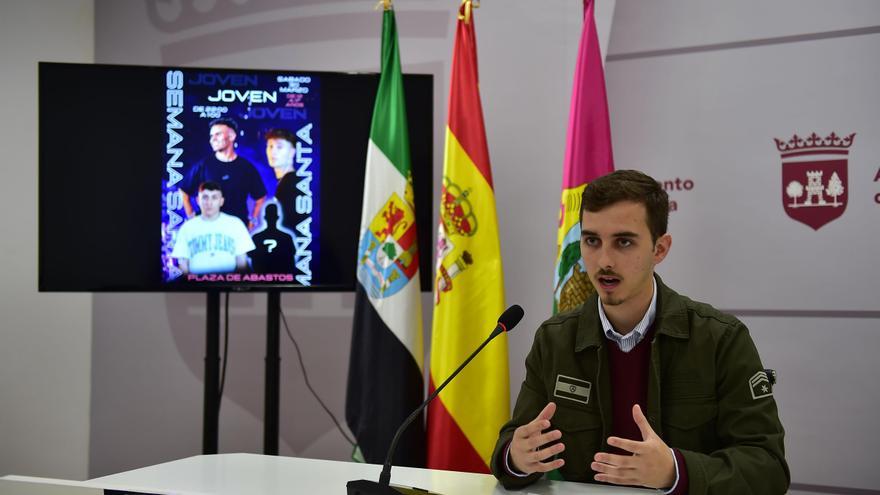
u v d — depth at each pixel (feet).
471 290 8.91
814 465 9.03
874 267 8.86
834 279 9.01
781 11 9.24
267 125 9.74
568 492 4.90
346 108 9.83
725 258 9.42
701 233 9.52
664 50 9.70
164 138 9.66
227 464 5.68
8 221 11.21
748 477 4.64
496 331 5.16
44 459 11.26
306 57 11.06
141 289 9.60
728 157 9.43
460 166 9.11
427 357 10.43
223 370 10.28
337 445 10.85
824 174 9.06
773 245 9.25
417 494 4.38
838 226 9.01
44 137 9.55
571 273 8.68
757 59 9.34
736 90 9.41
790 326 9.16
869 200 8.89
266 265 9.69
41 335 11.30
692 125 9.58
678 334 5.37
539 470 4.70
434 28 10.68
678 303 5.52
